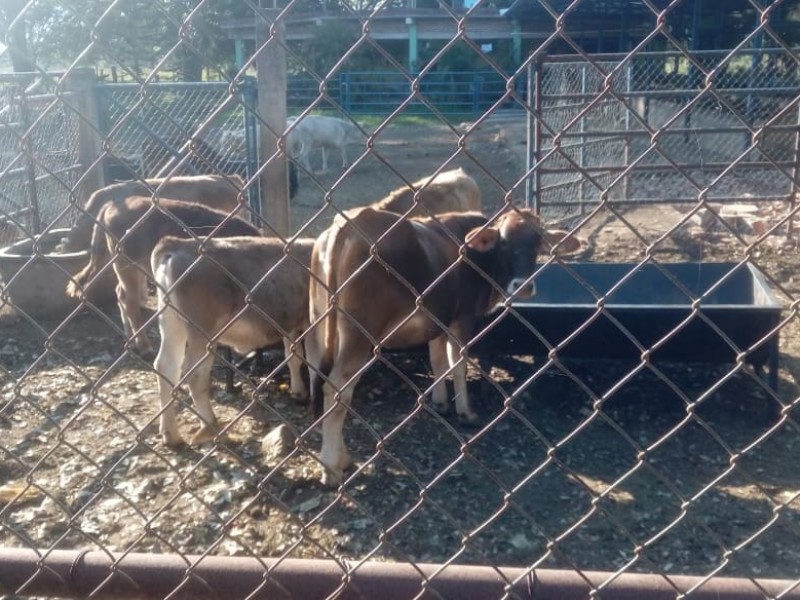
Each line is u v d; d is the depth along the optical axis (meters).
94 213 7.53
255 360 6.11
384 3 1.56
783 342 6.69
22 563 2.03
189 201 7.82
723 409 5.61
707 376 6.05
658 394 5.83
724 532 4.14
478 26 22.44
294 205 13.74
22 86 8.09
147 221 6.49
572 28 22.11
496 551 4.02
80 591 2.03
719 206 10.93
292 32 15.62
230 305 4.88
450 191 8.27
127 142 10.08
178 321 4.85
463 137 1.63
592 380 6.04
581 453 5.02
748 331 5.21
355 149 20.47
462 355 1.88
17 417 5.41
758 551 3.98
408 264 4.51
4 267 7.33
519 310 5.38
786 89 9.20
